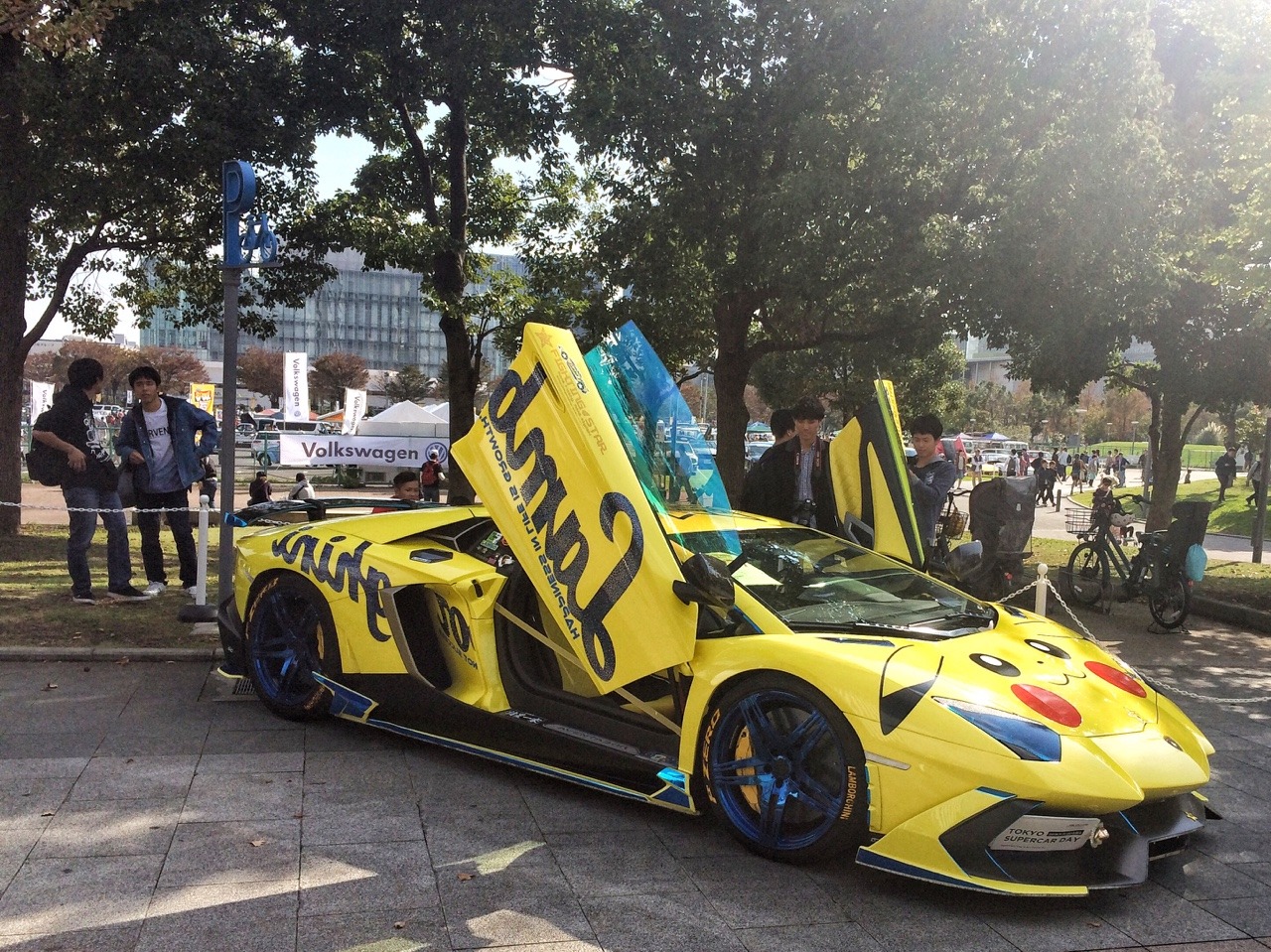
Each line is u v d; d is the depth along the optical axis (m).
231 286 6.20
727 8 10.66
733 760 3.56
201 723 4.73
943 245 9.98
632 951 2.81
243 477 27.83
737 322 12.45
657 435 4.01
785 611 3.85
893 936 2.97
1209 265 10.07
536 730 3.99
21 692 5.09
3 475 12.08
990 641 3.82
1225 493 30.33
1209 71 10.04
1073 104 9.48
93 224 12.77
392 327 147.75
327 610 4.64
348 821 3.65
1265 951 2.99
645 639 3.67
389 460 24.03
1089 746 3.22
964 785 3.07
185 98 10.95
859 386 29.19
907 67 9.76
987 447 57.19
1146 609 10.11
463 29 11.73
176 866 3.21
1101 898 3.31
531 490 3.94
